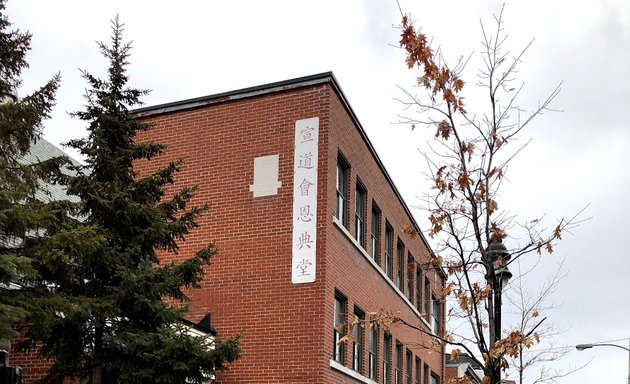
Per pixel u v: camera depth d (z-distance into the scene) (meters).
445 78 8.22
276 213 16.89
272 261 16.59
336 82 17.47
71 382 12.30
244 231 17.05
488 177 8.86
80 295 10.68
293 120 17.31
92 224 10.82
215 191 17.61
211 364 11.33
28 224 9.08
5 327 8.58
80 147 11.51
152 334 10.71
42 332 10.32
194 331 14.88
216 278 16.92
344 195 18.55
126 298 10.60
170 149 18.39
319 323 15.80
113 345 10.57
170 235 11.81
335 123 17.50
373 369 21.00
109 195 11.02
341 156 18.08
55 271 10.04
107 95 11.60
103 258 10.57
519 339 8.16
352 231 18.56
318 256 16.20
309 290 16.08
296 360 15.75
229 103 18.16
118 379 10.73
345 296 17.69
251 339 16.20
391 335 22.97
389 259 23.47
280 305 16.22
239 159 17.64
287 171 17.05
